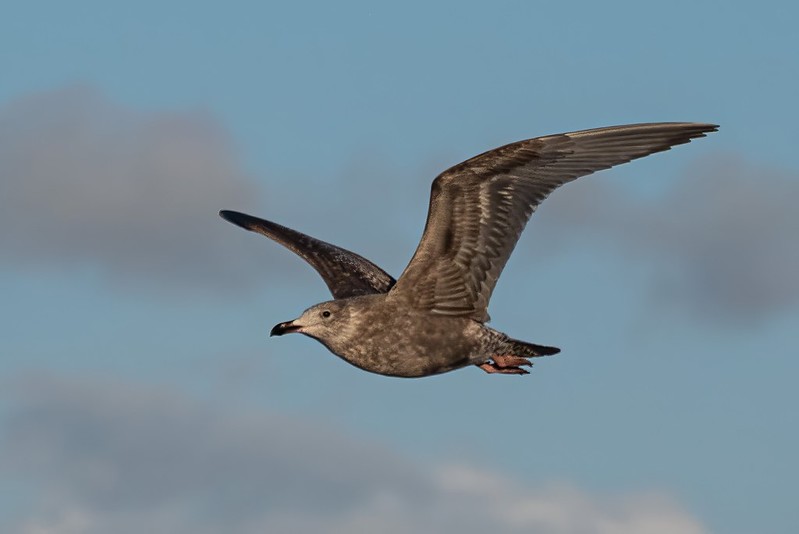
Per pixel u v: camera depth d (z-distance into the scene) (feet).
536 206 58.90
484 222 58.75
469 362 61.05
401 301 59.77
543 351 62.23
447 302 59.82
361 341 59.93
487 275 59.57
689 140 59.00
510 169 58.18
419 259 59.06
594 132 58.65
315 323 60.03
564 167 58.90
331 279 67.41
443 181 57.72
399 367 60.44
